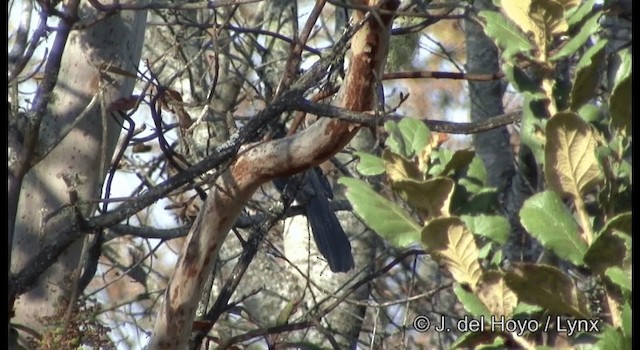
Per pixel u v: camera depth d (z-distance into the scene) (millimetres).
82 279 9820
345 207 12648
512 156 13477
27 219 10414
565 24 5250
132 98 9328
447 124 6922
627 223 4746
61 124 10562
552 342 5246
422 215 5312
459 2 11102
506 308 5254
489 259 5383
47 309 9984
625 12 6676
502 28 5387
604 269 4891
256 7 17188
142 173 13930
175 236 10547
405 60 13117
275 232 17016
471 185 5414
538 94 5254
